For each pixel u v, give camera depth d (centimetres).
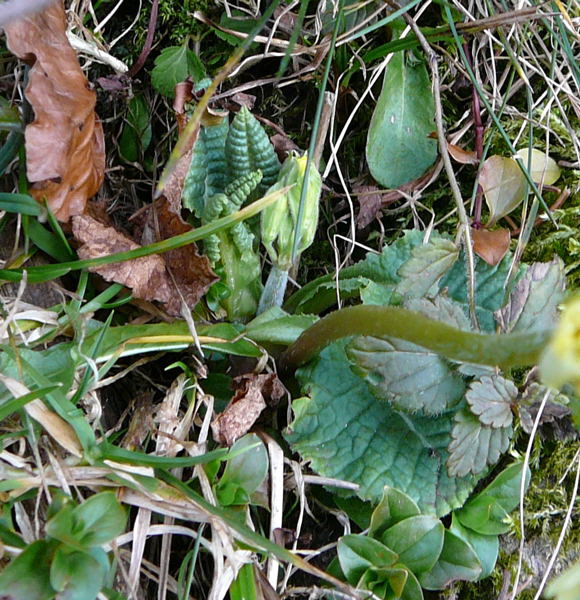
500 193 24
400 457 21
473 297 22
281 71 20
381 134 25
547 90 26
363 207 25
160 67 24
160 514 19
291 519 21
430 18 26
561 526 22
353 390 21
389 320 17
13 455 18
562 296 21
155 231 22
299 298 23
